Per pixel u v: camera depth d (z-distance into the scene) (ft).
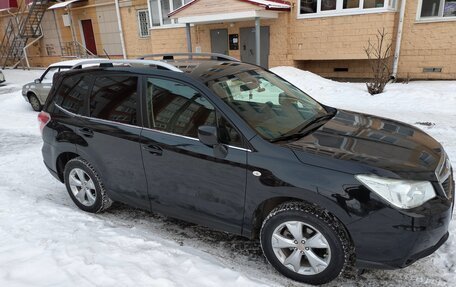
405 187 8.45
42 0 69.21
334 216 8.89
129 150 12.00
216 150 10.19
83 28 68.13
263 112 11.05
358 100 30.37
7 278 9.05
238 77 12.11
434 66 38.34
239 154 9.91
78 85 13.70
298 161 9.24
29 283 8.86
